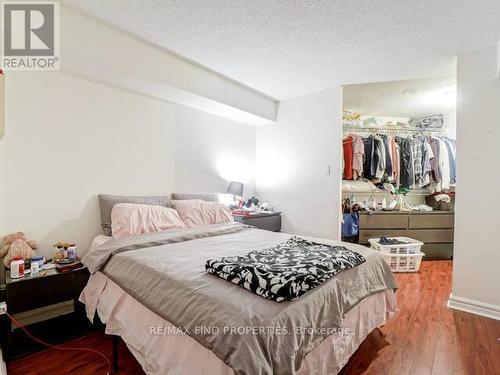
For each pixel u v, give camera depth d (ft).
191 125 9.73
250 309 3.03
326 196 10.06
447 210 12.04
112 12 5.74
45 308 6.26
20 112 5.96
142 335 3.84
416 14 5.56
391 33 6.29
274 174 11.79
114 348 4.68
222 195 10.73
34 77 6.15
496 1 5.09
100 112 7.33
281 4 5.35
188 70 7.98
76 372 4.63
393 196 13.19
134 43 6.75
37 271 5.27
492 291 6.70
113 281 4.71
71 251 6.02
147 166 8.46
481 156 6.88
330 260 4.42
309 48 7.07
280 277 3.49
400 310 6.92
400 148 11.82
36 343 5.30
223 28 6.24
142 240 5.86
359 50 7.13
